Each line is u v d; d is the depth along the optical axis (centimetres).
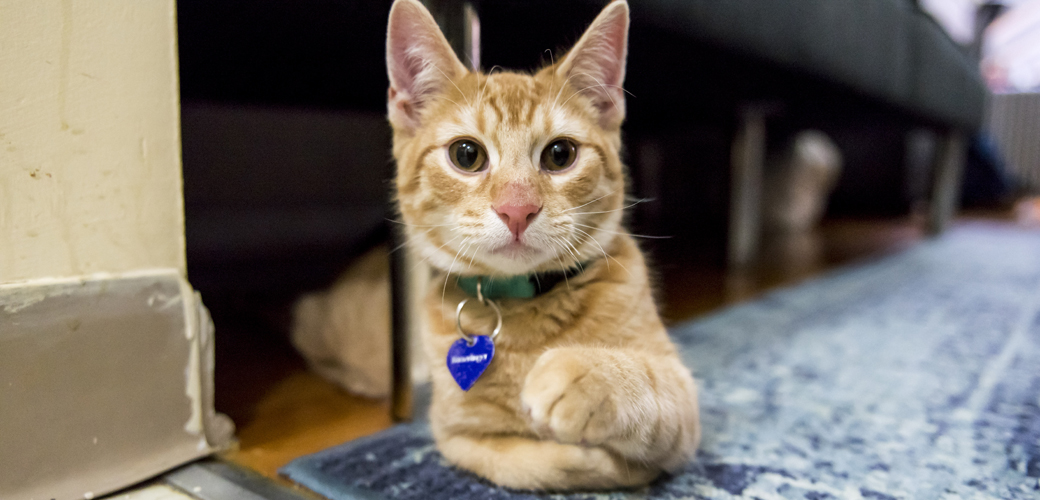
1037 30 200
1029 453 36
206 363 37
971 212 186
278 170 83
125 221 34
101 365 33
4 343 30
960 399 44
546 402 28
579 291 34
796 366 50
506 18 43
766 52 57
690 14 48
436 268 38
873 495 32
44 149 31
